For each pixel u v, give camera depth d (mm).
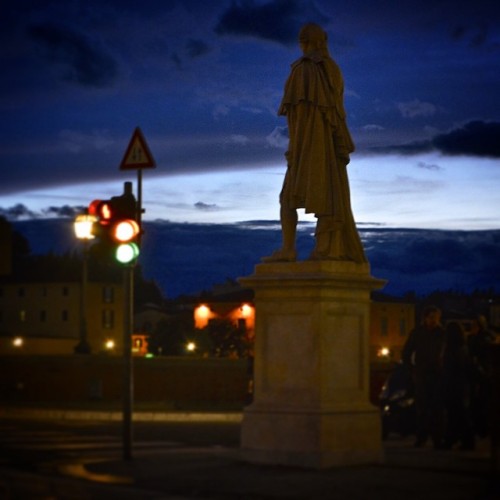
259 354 13141
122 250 13602
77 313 92562
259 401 13078
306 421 12602
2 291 95188
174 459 13641
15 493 11570
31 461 13852
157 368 28000
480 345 16422
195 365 27812
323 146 13211
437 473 12180
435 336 15352
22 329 94500
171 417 23250
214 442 16906
